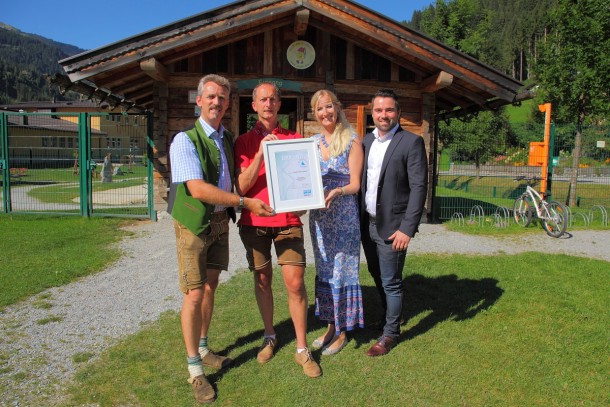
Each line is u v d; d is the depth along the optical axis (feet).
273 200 10.04
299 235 10.93
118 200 45.47
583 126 42.06
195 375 10.10
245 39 30.53
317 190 10.24
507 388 10.20
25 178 57.77
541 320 13.78
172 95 30.37
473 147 65.26
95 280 17.94
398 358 11.51
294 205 10.14
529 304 15.08
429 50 28.60
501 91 29.35
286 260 10.78
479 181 53.16
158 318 14.17
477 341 12.44
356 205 11.75
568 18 39.70
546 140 34.50
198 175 9.50
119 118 35.04
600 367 11.05
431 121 32.45
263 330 13.14
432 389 10.16
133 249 22.94
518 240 27.02
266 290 11.50
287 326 13.42
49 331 13.15
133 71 28.19
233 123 30.71
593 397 9.91
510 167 50.62
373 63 31.63
